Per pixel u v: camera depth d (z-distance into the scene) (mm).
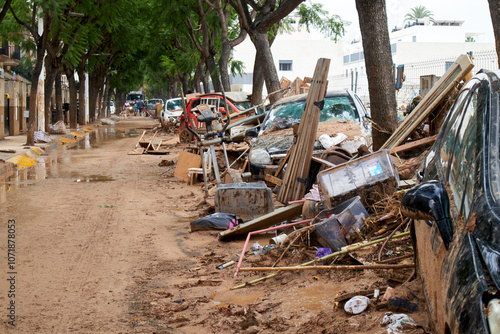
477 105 3182
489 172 2623
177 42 41188
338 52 51094
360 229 6000
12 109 30359
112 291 5629
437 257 3020
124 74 60469
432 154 4141
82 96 45062
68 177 14680
